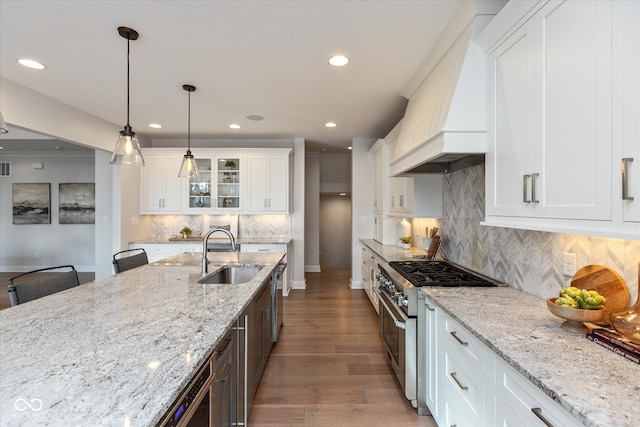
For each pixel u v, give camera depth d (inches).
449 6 72.5
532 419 40.5
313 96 129.2
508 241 83.4
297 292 207.8
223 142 213.9
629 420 30.1
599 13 42.1
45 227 268.1
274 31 82.5
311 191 272.7
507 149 64.0
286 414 83.7
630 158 37.9
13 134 202.5
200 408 43.0
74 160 267.9
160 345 44.6
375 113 152.3
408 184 135.9
